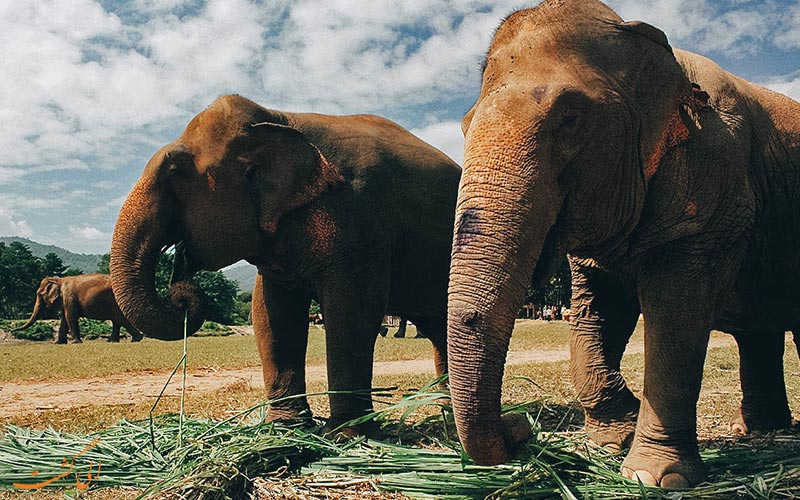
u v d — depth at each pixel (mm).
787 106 5086
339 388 5777
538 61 3668
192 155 6094
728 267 4348
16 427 6000
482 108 3586
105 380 12242
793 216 4891
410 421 6750
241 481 4387
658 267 4316
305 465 4766
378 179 6262
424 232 6516
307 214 6039
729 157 4250
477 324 3156
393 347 19297
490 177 3367
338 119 6656
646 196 4152
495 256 3244
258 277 6719
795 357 13047
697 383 4250
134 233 6047
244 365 15070
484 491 3984
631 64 3850
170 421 6199
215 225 6066
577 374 5215
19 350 21000
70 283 28625
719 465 4539
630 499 3846
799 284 5051
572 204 3734
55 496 4406
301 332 6594
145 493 4066
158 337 6055
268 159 6098
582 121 3609
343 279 5953
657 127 3939
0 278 74688
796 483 4027
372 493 4113
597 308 5145
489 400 3135
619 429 5023
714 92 4484
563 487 3789
